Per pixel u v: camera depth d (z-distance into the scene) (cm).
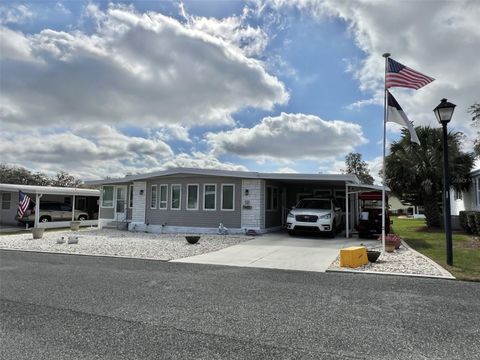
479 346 430
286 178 1728
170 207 1988
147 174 2002
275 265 971
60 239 1527
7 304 598
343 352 412
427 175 2000
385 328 487
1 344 431
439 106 974
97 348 420
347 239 1609
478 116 1722
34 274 853
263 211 1827
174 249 1291
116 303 604
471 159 1977
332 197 1969
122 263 1018
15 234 1984
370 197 2062
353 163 5472
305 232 1711
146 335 461
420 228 2188
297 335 462
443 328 487
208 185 1895
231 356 400
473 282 771
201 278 805
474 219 1714
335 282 766
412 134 1056
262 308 576
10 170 5281
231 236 1702
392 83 1077
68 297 641
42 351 411
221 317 532
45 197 2673
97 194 2819
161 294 663
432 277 812
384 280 788
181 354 405
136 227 2094
